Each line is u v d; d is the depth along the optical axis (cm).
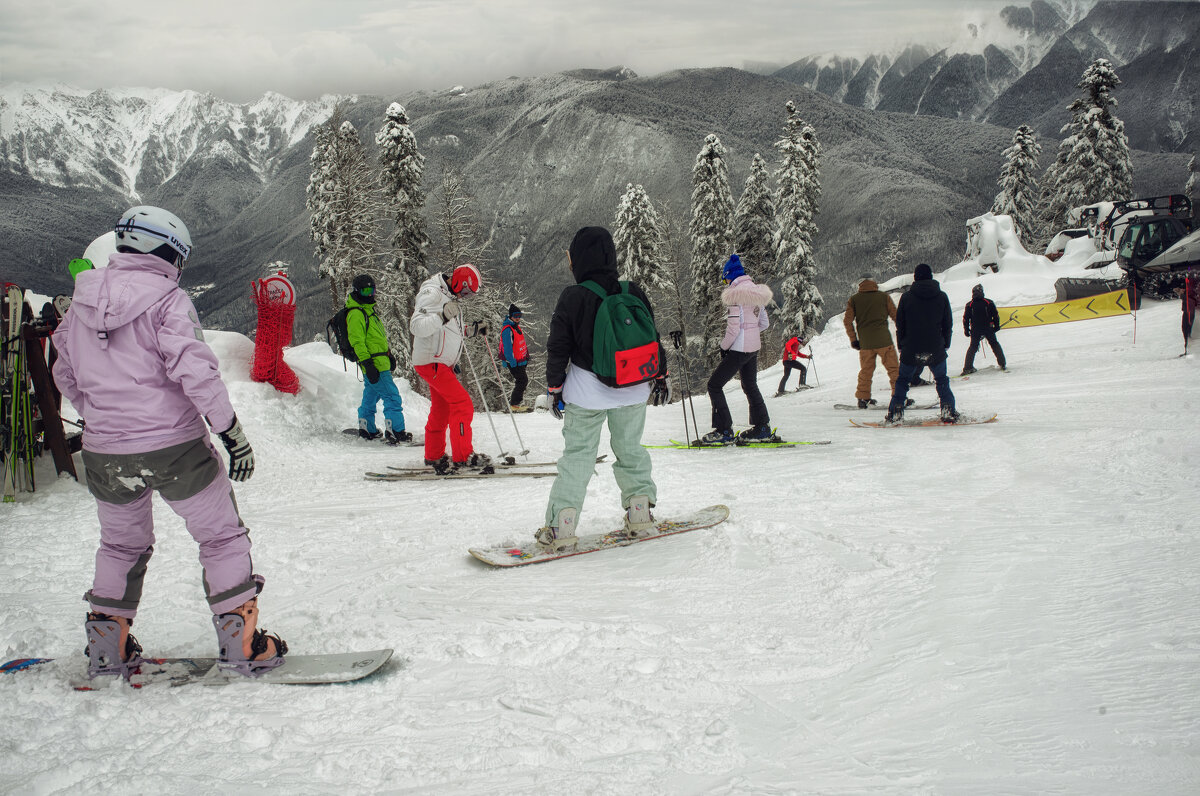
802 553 400
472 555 443
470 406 776
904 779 197
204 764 215
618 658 284
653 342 429
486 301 3144
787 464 701
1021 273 2870
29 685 275
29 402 673
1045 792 186
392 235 3344
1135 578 324
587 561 423
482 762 211
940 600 321
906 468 635
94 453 268
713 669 270
